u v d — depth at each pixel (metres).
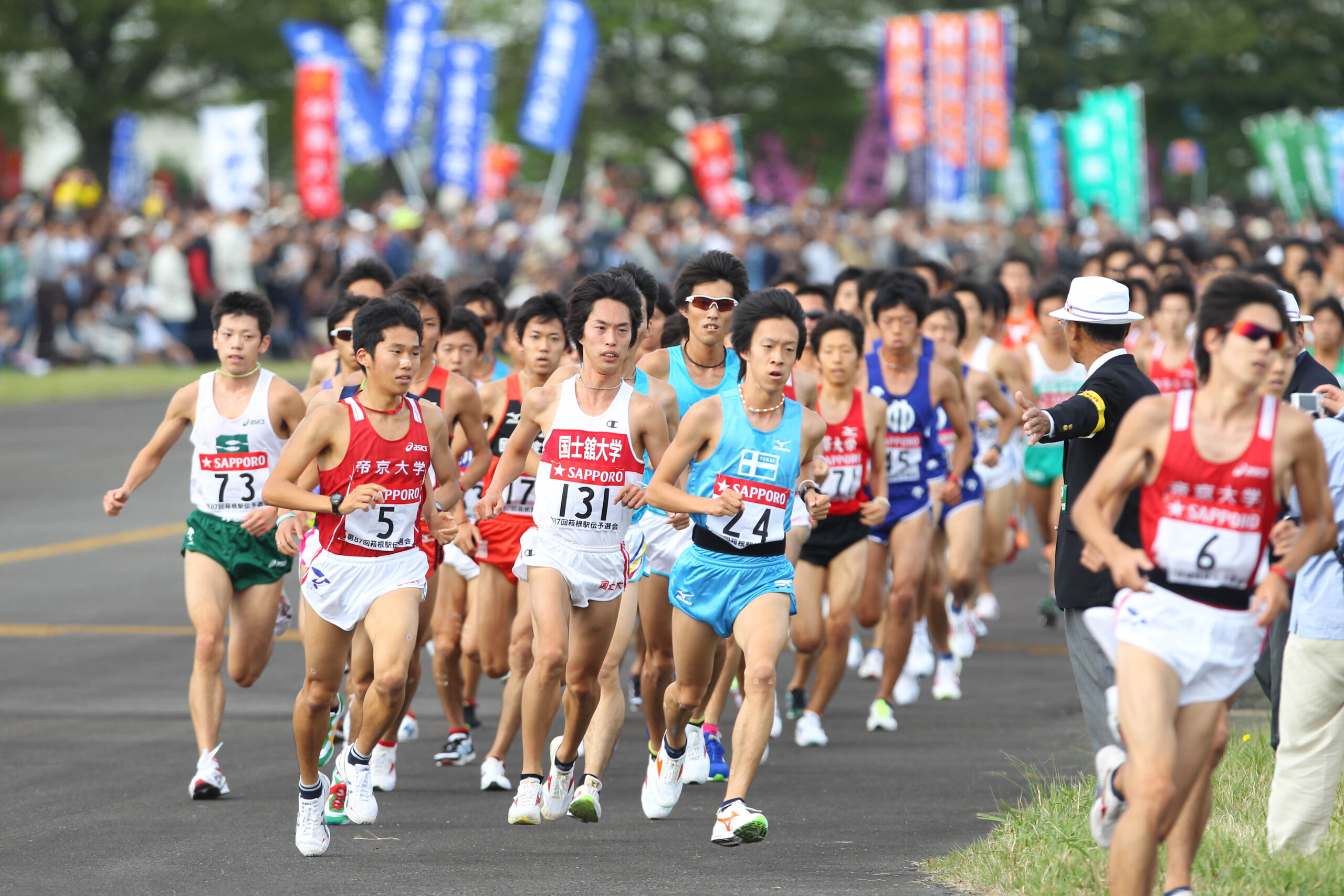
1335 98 175.25
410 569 24.58
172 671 37.00
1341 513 21.50
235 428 28.12
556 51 112.56
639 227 104.62
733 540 24.28
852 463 30.95
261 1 164.12
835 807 26.78
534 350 30.44
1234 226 119.00
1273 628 24.34
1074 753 30.06
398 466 24.17
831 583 31.41
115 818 25.89
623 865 23.27
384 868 23.09
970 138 122.69
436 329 29.31
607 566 24.83
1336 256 50.38
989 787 27.91
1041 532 44.44
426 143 166.88
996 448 37.03
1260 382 17.48
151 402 84.56
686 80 173.75
